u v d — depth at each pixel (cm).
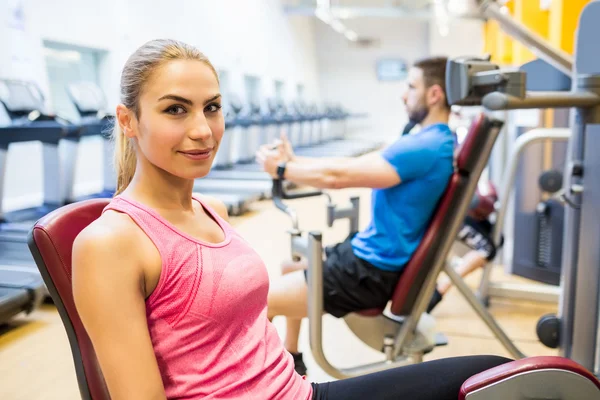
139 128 91
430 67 180
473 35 1555
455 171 171
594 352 187
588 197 181
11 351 250
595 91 171
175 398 89
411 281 167
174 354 89
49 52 673
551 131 275
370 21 1688
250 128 896
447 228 167
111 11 642
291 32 1418
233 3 1003
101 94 534
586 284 185
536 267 337
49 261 91
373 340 183
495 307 300
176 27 793
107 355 80
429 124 183
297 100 1511
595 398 88
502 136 354
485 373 91
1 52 481
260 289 98
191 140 89
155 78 88
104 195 535
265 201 678
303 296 175
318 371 225
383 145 1389
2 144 411
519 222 349
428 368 104
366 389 102
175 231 90
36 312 303
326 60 1747
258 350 97
